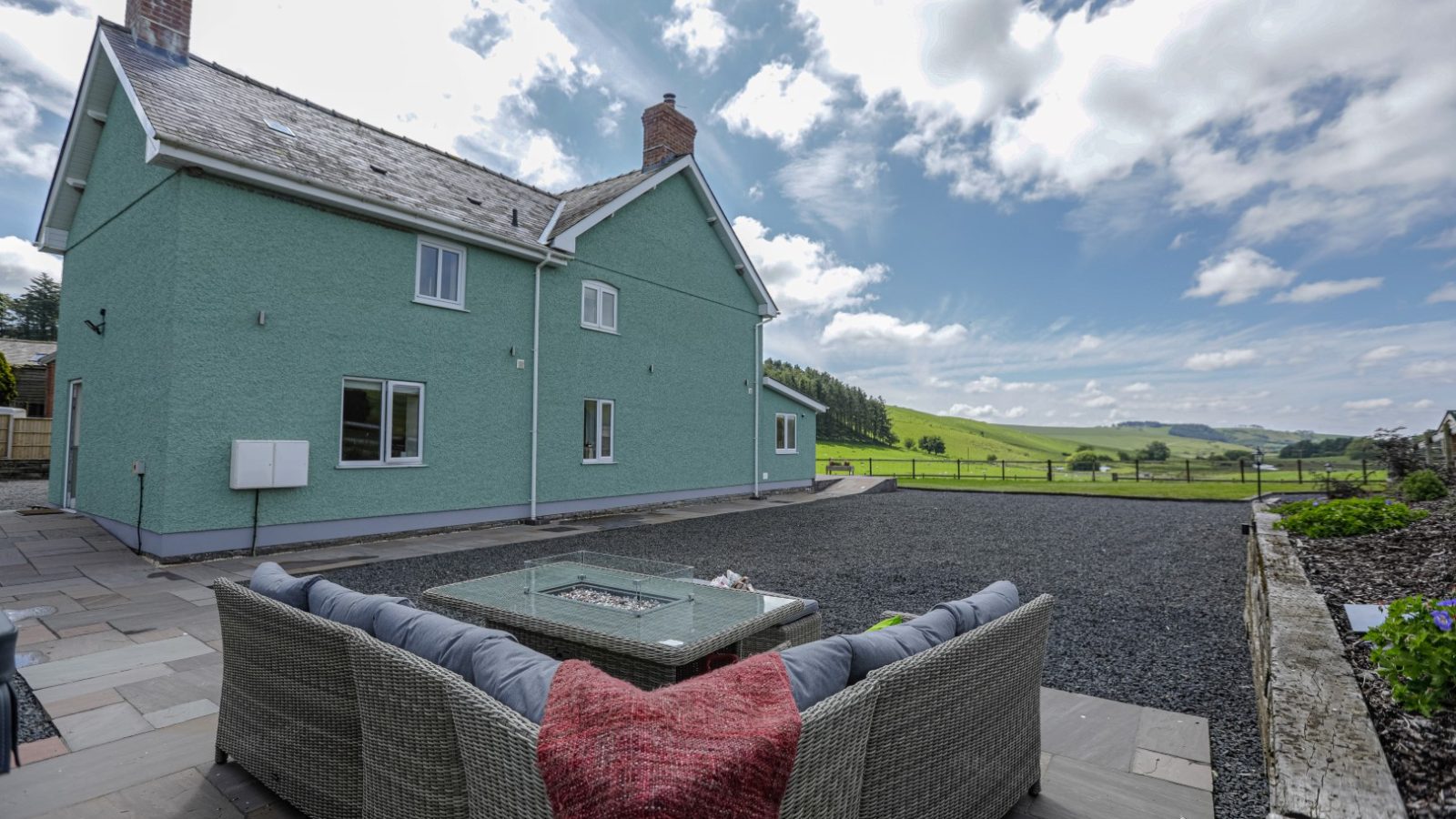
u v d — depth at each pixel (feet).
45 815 7.80
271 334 26.35
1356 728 6.77
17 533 26.96
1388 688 8.00
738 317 53.31
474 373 33.88
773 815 4.48
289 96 33.83
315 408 27.71
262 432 26.07
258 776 8.33
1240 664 13.69
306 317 27.40
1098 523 37.88
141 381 25.49
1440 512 19.69
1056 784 8.77
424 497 31.68
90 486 29.86
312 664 7.49
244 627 8.58
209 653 13.91
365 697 6.56
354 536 29.04
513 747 4.83
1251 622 15.20
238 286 25.48
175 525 23.71
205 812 7.97
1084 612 18.02
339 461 28.53
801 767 4.88
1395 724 7.18
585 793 4.17
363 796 6.75
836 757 5.25
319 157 29.48
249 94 31.42
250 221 25.84
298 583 8.57
